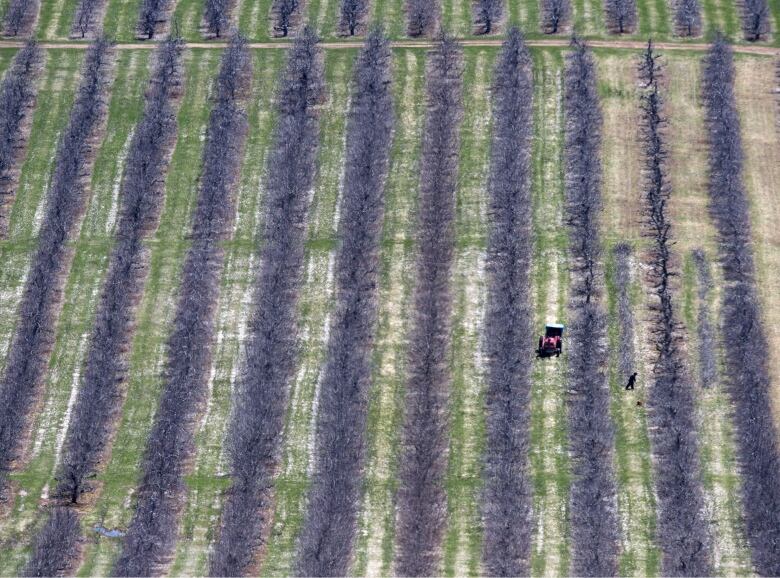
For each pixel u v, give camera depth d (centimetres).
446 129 6994
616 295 6162
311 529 5200
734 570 5084
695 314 6053
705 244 6391
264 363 5872
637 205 6594
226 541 5169
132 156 6944
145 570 5072
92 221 6656
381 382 5822
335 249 6438
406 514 5294
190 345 5978
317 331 6072
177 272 6378
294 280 6288
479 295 6194
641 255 6347
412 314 6100
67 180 6819
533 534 5234
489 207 6594
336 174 6831
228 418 5734
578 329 6006
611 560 5097
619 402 5728
